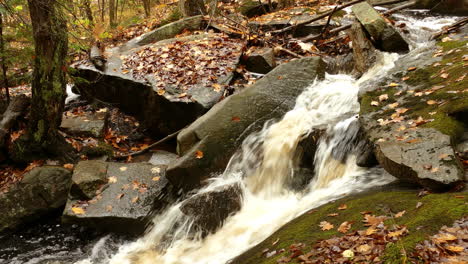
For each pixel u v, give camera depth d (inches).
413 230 126.3
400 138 183.0
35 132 268.5
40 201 244.1
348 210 159.2
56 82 261.4
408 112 202.5
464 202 133.3
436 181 153.2
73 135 291.7
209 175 237.8
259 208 220.8
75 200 237.1
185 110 290.8
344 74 331.0
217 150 241.0
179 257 205.6
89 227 235.8
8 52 289.9
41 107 262.4
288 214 202.1
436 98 204.4
